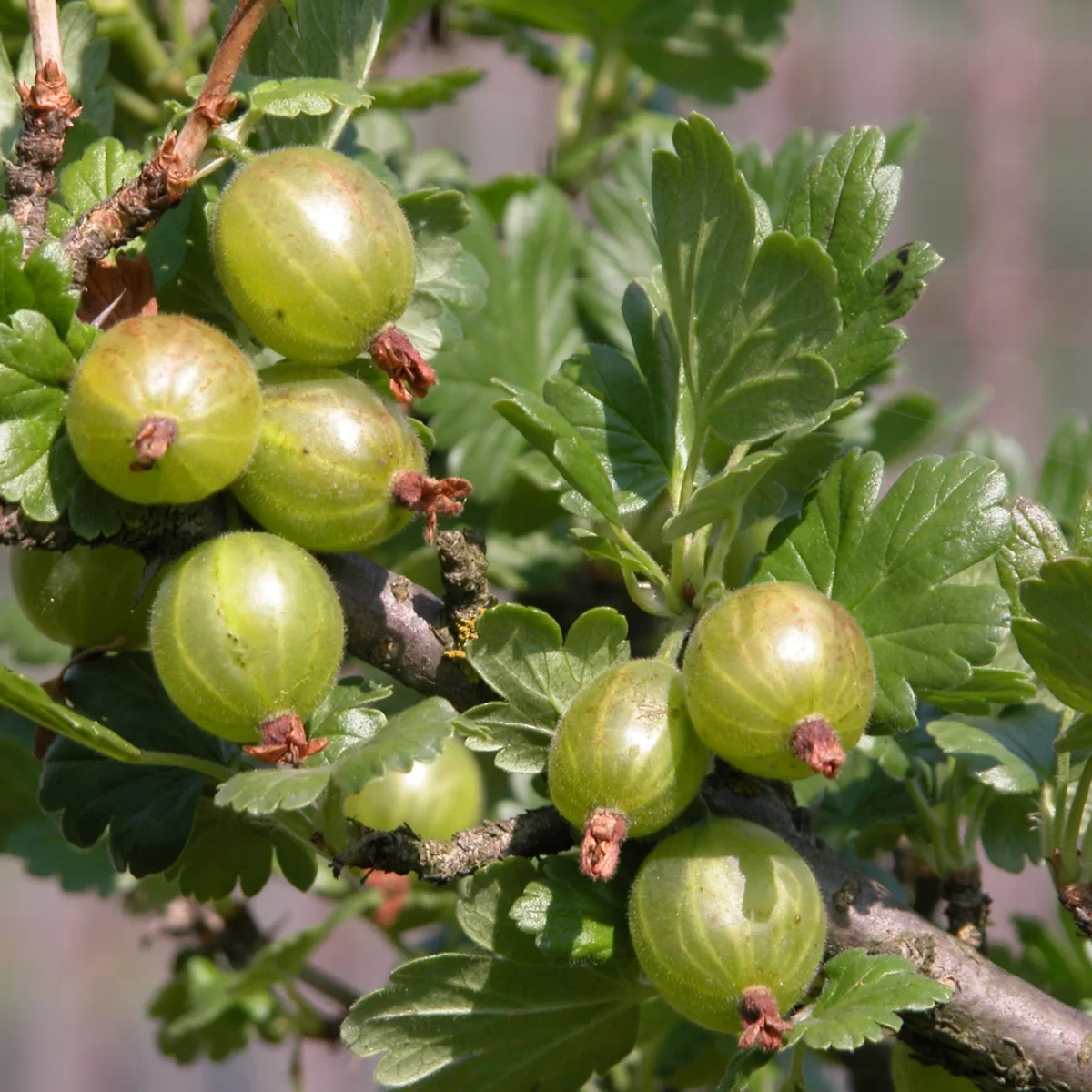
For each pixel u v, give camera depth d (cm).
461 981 47
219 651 45
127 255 48
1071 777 49
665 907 45
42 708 45
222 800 44
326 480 46
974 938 50
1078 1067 47
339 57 49
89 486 46
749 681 45
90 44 51
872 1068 57
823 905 46
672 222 47
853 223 48
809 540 48
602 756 45
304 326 46
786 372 46
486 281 50
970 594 47
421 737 45
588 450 47
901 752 51
